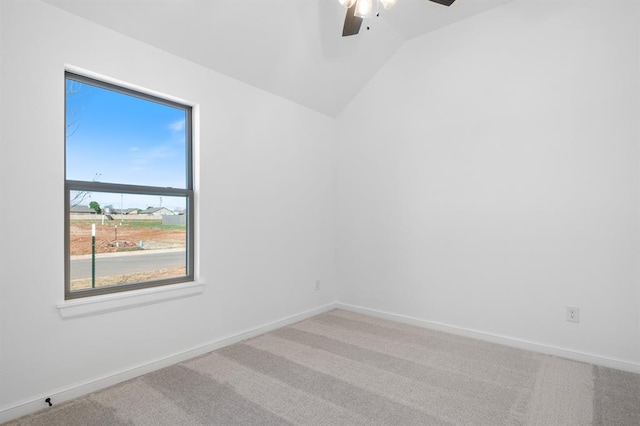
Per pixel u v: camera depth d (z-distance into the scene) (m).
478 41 2.93
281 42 2.76
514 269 2.75
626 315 2.31
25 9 1.79
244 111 2.94
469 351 2.66
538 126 2.64
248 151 2.98
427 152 3.24
